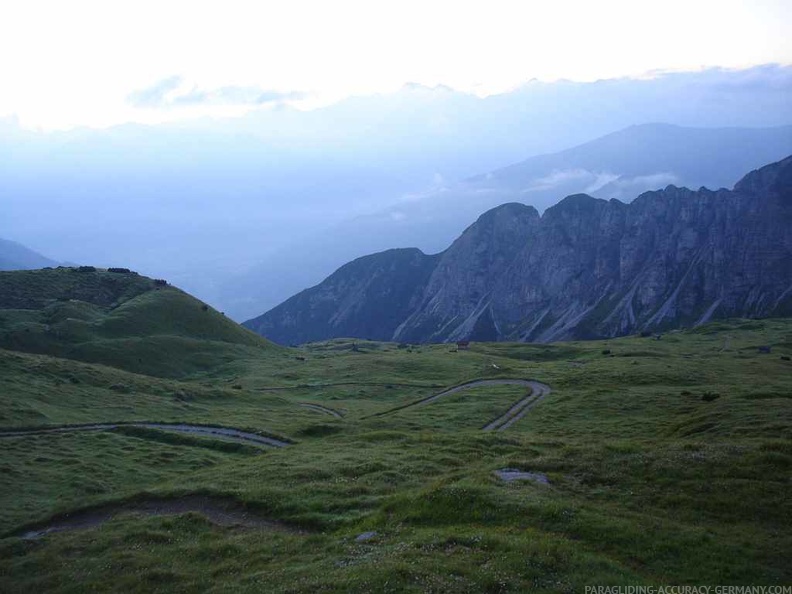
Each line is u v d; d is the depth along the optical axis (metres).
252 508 41.72
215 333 193.12
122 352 147.88
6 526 43.69
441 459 51.44
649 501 35.50
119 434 73.19
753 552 28.23
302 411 107.75
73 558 36.00
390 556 28.41
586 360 174.12
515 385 117.75
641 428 71.75
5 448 62.47
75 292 186.62
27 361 99.31
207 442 71.25
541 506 33.31
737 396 79.00
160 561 34.06
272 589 27.06
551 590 24.08
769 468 37.44
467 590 24.27
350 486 43.94
